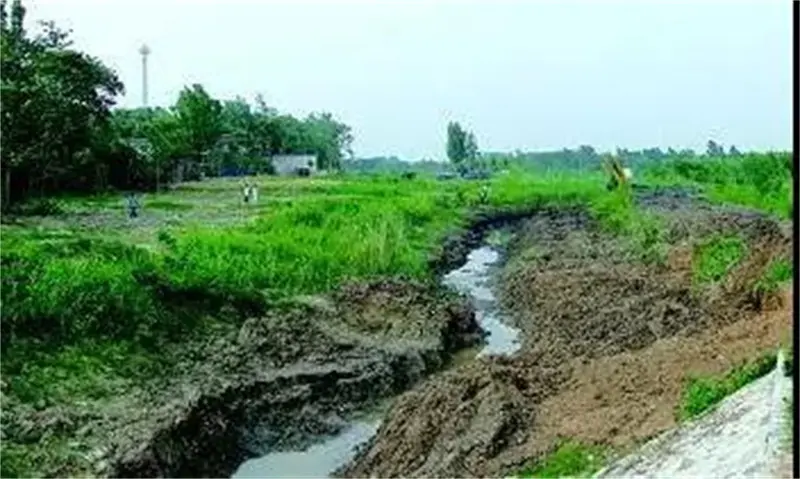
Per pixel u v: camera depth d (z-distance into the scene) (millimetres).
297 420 28453
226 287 35469
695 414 20844
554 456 21328
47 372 27125
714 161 116750
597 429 22062
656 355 26516
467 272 55688
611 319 34531
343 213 56031
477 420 23797
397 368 32344
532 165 163500
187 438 25219
